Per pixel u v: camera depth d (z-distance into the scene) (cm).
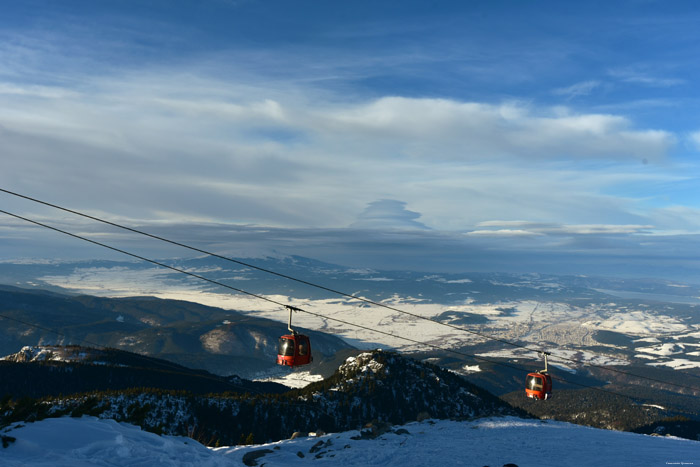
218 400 15825
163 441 1852
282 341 4281
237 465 1964
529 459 3303
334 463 3116
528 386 5872
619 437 4597
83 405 2058
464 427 5169
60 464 1420
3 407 1927
